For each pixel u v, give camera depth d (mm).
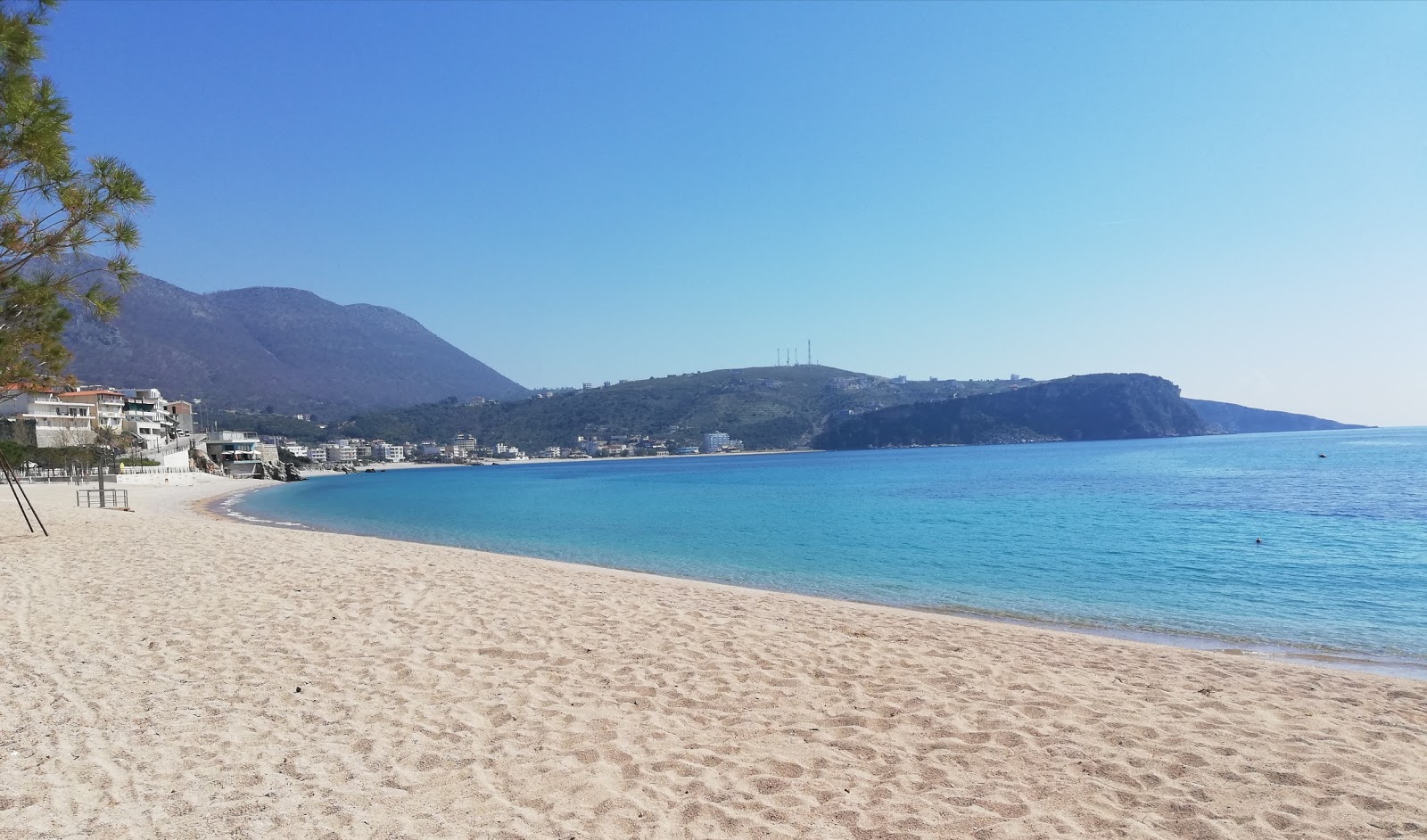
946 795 4980
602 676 7648
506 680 7406
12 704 6473
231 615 10211
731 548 26672
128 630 9336
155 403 122438
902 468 105062
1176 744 5973
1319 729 6438
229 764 5227
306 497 69812
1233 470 74000
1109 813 4754
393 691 6996
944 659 8648
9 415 82375
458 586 12914
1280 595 16984
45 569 14430
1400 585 18172
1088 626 13656
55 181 10922
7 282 13148
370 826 4359
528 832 4336
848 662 8406
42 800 4602
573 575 15156
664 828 4449
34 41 11070
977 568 21484
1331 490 48094
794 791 5000
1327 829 4555
